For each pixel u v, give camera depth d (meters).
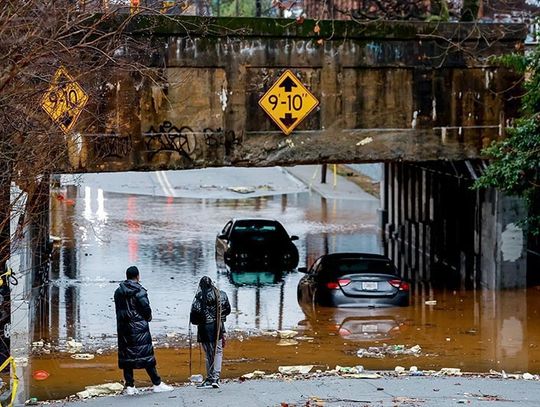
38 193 30.94
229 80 39.78
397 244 60.38
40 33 22.80
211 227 64.56
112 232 62.06
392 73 41.81
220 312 25.33
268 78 40.28
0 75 22.42
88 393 26.56
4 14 22.66
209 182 88.25
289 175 92.38
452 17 55.91
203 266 50.94
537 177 40.41
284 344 34.09
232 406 22.41
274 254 51.12
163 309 39.84
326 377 27.84
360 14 49.41
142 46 36.09
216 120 39.84
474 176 45.19
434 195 54.91
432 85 42.31
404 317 39.19
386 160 42.19
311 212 73.12
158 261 52.06
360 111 41.62
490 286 45.62
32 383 28.55
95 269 49.50
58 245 56.25
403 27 41.56
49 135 25.77
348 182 88.69
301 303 41.97
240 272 49.78
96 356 32.12
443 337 35.47
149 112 38.81
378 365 30.92
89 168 37.91
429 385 25.94
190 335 29.20
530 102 40.94
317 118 41.12
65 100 28.09
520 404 22.72
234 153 40.16
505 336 35.75
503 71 42.94
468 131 42.88
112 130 38.06
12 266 32.56
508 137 42.75
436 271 51.44
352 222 68.75
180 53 39.00
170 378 29.05
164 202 76.88
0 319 27.19
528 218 42.16
